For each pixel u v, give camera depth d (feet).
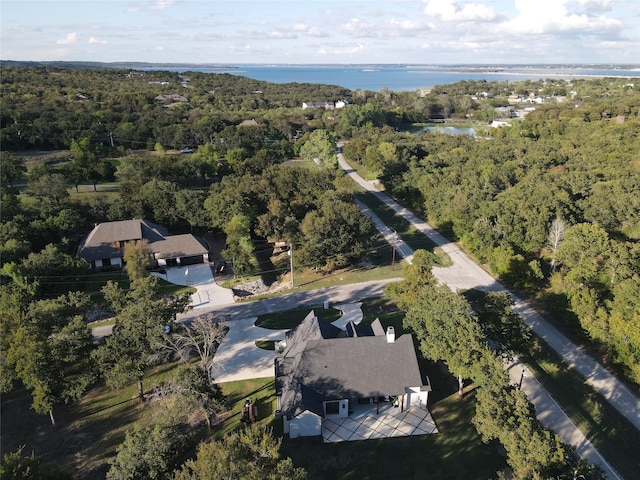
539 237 244.63
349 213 264.93
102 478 127.03
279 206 287.48
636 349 157.17
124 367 144.15
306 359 150.51
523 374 162.40
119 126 541.34
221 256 283.18
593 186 304.50
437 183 359.87
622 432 142.31
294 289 244.83
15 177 367.25
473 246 267.39
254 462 95.96
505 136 610.65
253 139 542.57
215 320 212.02
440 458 130.93
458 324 151.02
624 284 173.88
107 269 258.37
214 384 155.53
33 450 136.98
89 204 303.07
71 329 148.87
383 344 153.99
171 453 113.50
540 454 105.70
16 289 188.85
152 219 304.09
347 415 147.64
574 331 195.93
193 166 405.59
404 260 278.87
